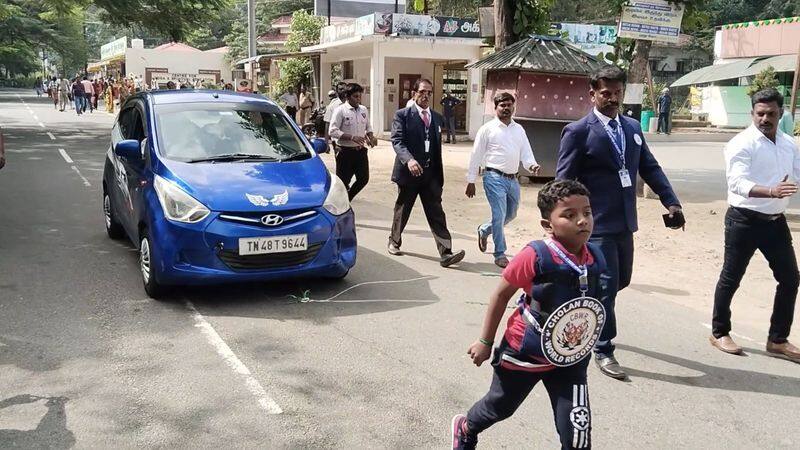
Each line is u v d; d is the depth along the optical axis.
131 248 7.86
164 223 5.84
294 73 31.22
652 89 31.70
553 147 13.33
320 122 18.19
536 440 3.95
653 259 8.39
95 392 4.36
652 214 10.91
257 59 26.88
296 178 6.36
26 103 46.56
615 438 4.04
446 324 5.73
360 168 9.12
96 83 40.22
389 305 6.15
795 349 5.33
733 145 5.13
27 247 7.81
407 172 7.54
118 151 6.67
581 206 3.01
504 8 14.01
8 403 4.19
